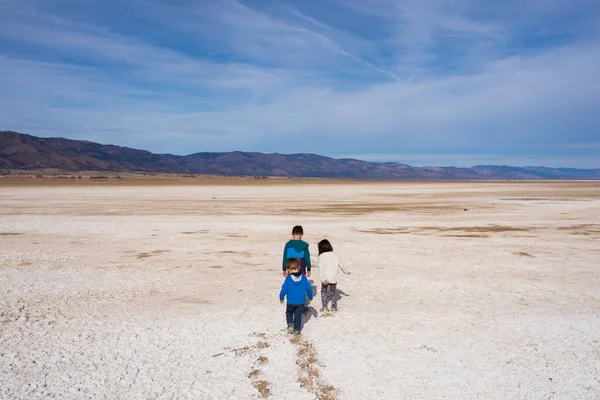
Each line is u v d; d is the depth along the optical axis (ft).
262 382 18.60
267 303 30.42
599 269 41.86
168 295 32.55
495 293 33.19
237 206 124.88
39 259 46.52
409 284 36.01
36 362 20.65
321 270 28.58
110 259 46.73
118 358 21.08
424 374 19.35
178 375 19.27
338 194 209.77
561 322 26.48
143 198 163.12
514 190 263.08
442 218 91.20
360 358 21.01
